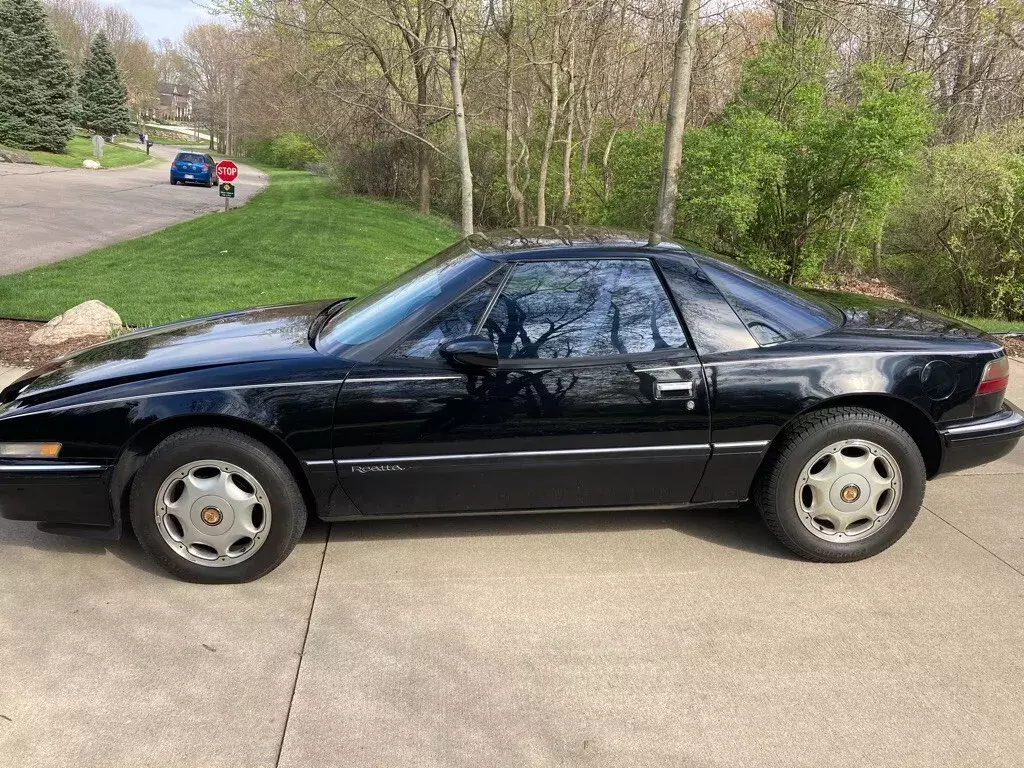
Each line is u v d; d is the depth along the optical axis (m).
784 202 10.12
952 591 3.15
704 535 3.62
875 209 9.65
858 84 10.42
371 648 2.79
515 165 23.84
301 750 2.30
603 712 2.47
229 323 3.93
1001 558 3.43
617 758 2.28
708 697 2.53
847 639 2.83
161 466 3.03
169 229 16.00
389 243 16.03
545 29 18.69
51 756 2.28
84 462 3.06
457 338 3.06
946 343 3.32
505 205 25.39
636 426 3.13
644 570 3.30
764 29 18.17
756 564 3.36
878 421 3.21
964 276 10.56
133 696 2.53
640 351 3.13
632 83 22.84
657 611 3.01
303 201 24.95
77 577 3.26
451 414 3.07
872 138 8.96
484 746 2.32
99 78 66.38
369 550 3.47
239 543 3.16
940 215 10.84
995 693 2.55
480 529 3.66
